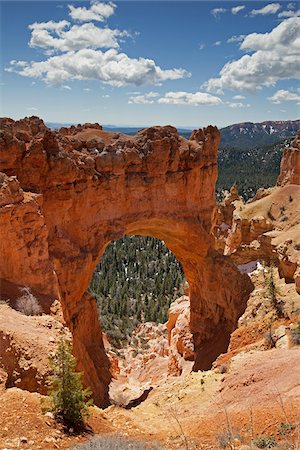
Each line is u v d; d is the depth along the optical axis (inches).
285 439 487.8
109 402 1186.6
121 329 2655.0
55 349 727.7
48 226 1169.4
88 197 1282.0
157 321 2795.3
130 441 543.8
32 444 494.9
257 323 1171.9
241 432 565.6
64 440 527.8
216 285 1540.4
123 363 2084.2
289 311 1114.1
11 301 879.1
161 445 557.0
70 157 1238.3
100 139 1382.9
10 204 946.1
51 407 587.2
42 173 1162.0
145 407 944.9
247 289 1416.1
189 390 909.8
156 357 1904.5
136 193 1414.9
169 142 1453.0
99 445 498.0
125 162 1373.0
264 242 1571.1
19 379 655.8
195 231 1542.8
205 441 567.2
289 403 605.9
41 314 900.0
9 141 1107.9
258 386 745.0
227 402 750.5
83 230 1269.7
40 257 1000.2
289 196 1744.6
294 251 1316.4
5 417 541.3
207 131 1599.4
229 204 2257.6
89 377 1170.0
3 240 917.8
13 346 684.7
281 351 898.1
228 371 916.0
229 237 1905.8
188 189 1525.6
